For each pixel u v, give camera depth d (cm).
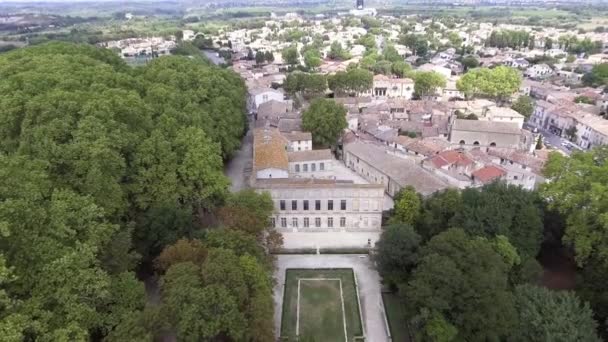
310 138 13138
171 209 7344
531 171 11562
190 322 4897
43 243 4853
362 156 11931
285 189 8806
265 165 10125
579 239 6800
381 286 7469
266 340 5256
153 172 7856
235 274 5491
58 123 6931
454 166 11344
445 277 5719
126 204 7294
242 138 14725
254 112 18462
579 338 5422
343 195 8819
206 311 4997
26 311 4281
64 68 9406
